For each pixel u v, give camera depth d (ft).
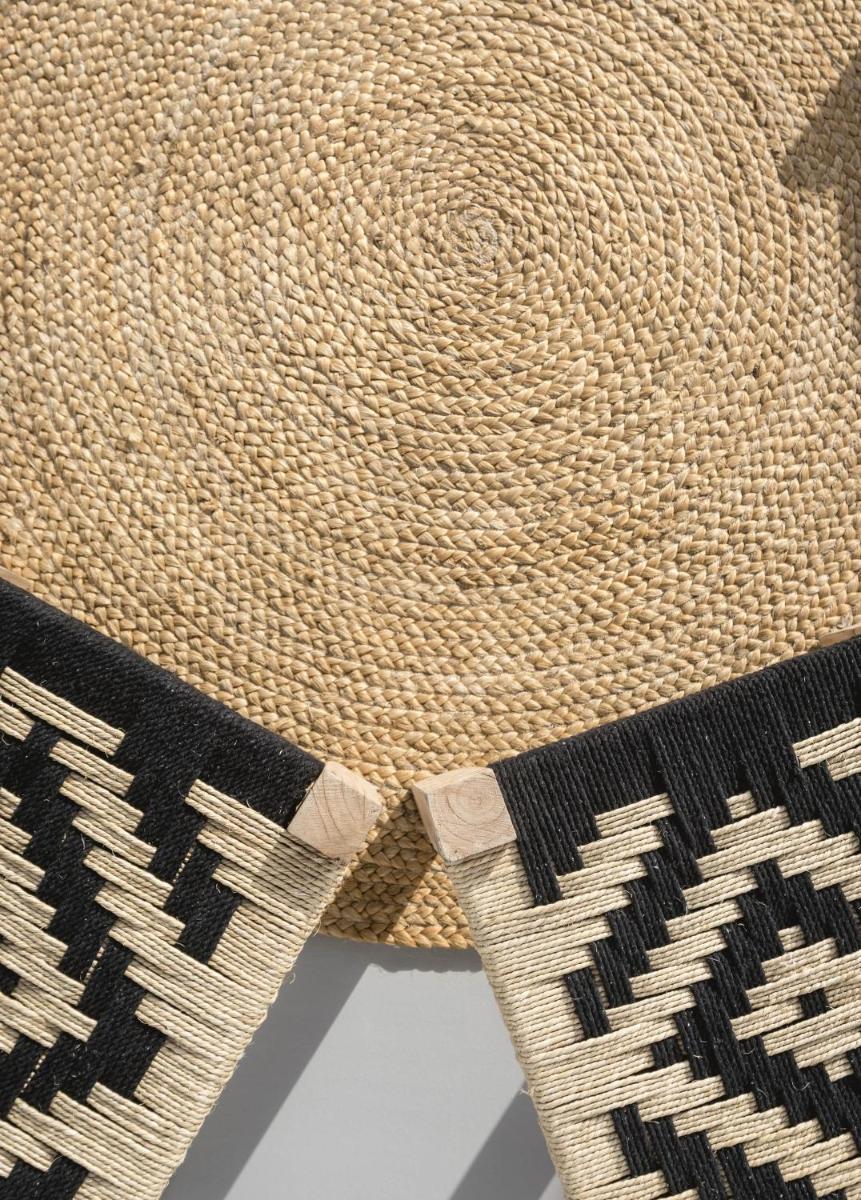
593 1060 2.38
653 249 3.26
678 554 3.29
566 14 3.24
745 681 2.51
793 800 2.47
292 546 3.25
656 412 3.28
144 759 2.35
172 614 3.23
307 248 3.23
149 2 3.17
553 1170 3.44
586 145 3.25
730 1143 2.38
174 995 2.33
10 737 2.37
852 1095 2.43
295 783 2.35
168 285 3.21
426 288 3.26
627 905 2.42
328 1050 3.42
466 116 3.24
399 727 3.26
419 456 3.26
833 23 3.27
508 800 2.41
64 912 2.33
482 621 3.27
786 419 3.29
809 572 3.30
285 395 3.24
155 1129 2.32
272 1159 3.40
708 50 3.25
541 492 3.27
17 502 3.20
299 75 3.20
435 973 3.42
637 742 2.46
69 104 3.17
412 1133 3.43
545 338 3.27
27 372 3.19
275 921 2.36
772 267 3.27
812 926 2.44
